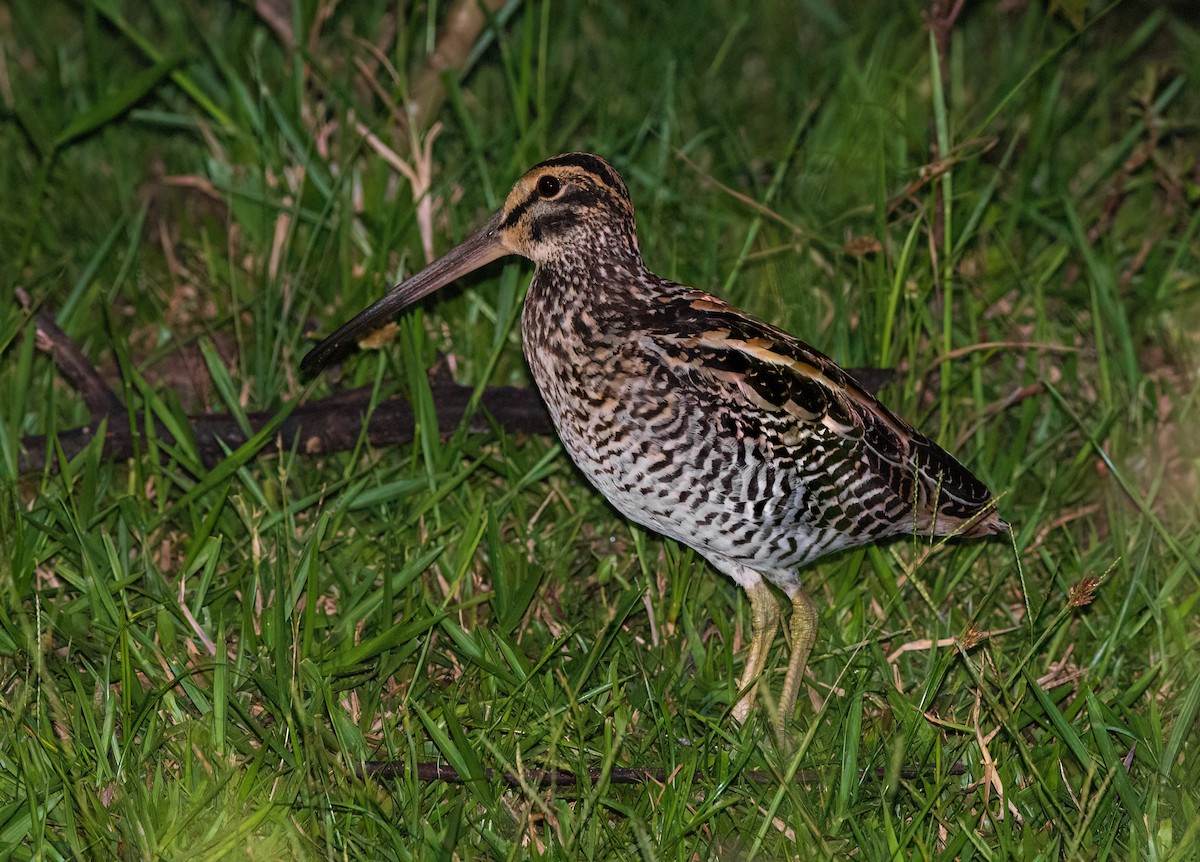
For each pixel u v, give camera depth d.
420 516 8.96
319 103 11.93
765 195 11.41
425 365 10.16
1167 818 7.29
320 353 9.19
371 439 9.58
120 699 7.74
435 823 7.20
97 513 8.98
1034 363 10.29
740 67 13.91
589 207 8.27
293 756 7.33
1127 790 7.15
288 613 8.12
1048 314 11.23
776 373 7.94
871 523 8.18
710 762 7.69
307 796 7.18
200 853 6.91
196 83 12.48
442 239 11.16
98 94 12.28
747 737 7.60
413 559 8.65
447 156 12.03
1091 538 9.34
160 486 9.08
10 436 9.19
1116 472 8.83
